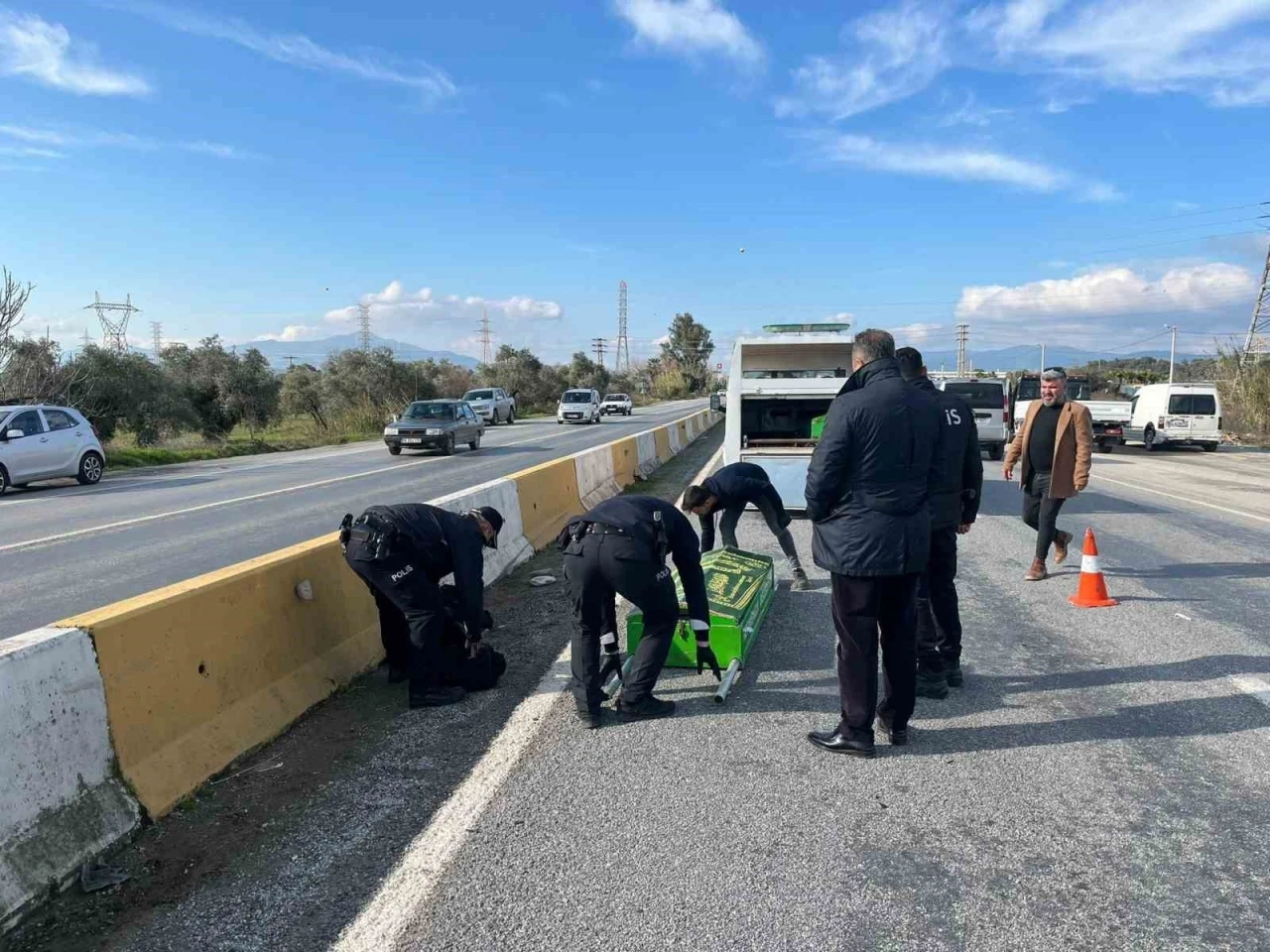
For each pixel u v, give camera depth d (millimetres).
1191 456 25078
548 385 68375
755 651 5770
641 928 2791
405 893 3006
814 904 2918
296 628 4812
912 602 4184
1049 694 4918
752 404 12719
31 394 22094
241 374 32938
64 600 7621
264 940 2770
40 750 3053
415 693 4816
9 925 2770
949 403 4910
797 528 10852
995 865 3166
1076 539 10125
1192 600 7102
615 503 4617
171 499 14602
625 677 5031
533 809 3619
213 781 3854
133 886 3080
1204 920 2814
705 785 3832
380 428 38375
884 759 4102
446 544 4844
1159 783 3805
